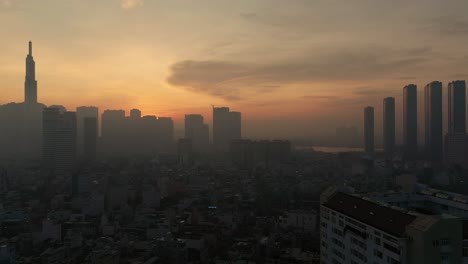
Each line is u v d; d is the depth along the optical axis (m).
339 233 154.00
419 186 184.12
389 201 159.12
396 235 118.19
